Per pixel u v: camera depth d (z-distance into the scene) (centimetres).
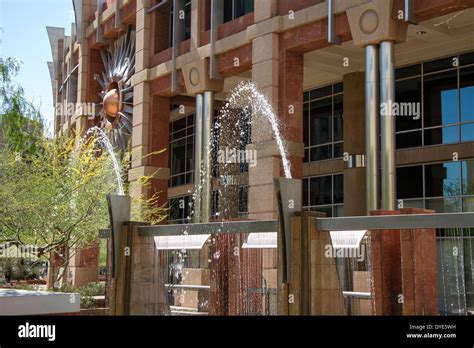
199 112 2628
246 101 2744
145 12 3067
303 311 1040
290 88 2223
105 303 1825
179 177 3884
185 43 2772
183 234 1272
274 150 2164
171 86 2798
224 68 2520
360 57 2555
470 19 2130
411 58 2522
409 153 2509
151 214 2856
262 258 1745
